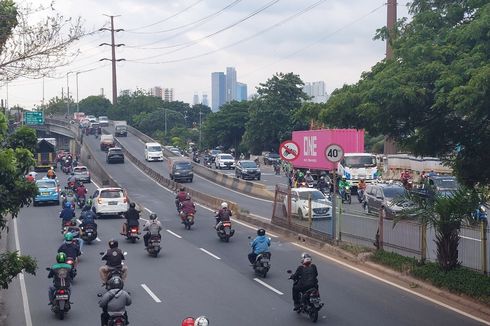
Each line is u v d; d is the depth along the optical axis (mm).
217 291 17609
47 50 12250
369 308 15328
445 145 15469
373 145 78375
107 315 12609
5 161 11266
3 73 12055
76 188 41250
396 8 37812
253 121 87812
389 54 17984
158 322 14414
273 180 61531
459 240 17453
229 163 77188
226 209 27141
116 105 160000
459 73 12977
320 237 24859
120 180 59750
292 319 14570
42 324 14562
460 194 16688
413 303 15719
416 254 18984
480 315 14516
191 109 169125
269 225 29859
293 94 87125
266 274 19703
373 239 21578
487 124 14391
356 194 48344
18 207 12008
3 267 11828
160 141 128125
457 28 14438
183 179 58281
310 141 53438
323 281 18422
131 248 25406
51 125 119500
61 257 15320
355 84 16438
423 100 13734
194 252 24250
